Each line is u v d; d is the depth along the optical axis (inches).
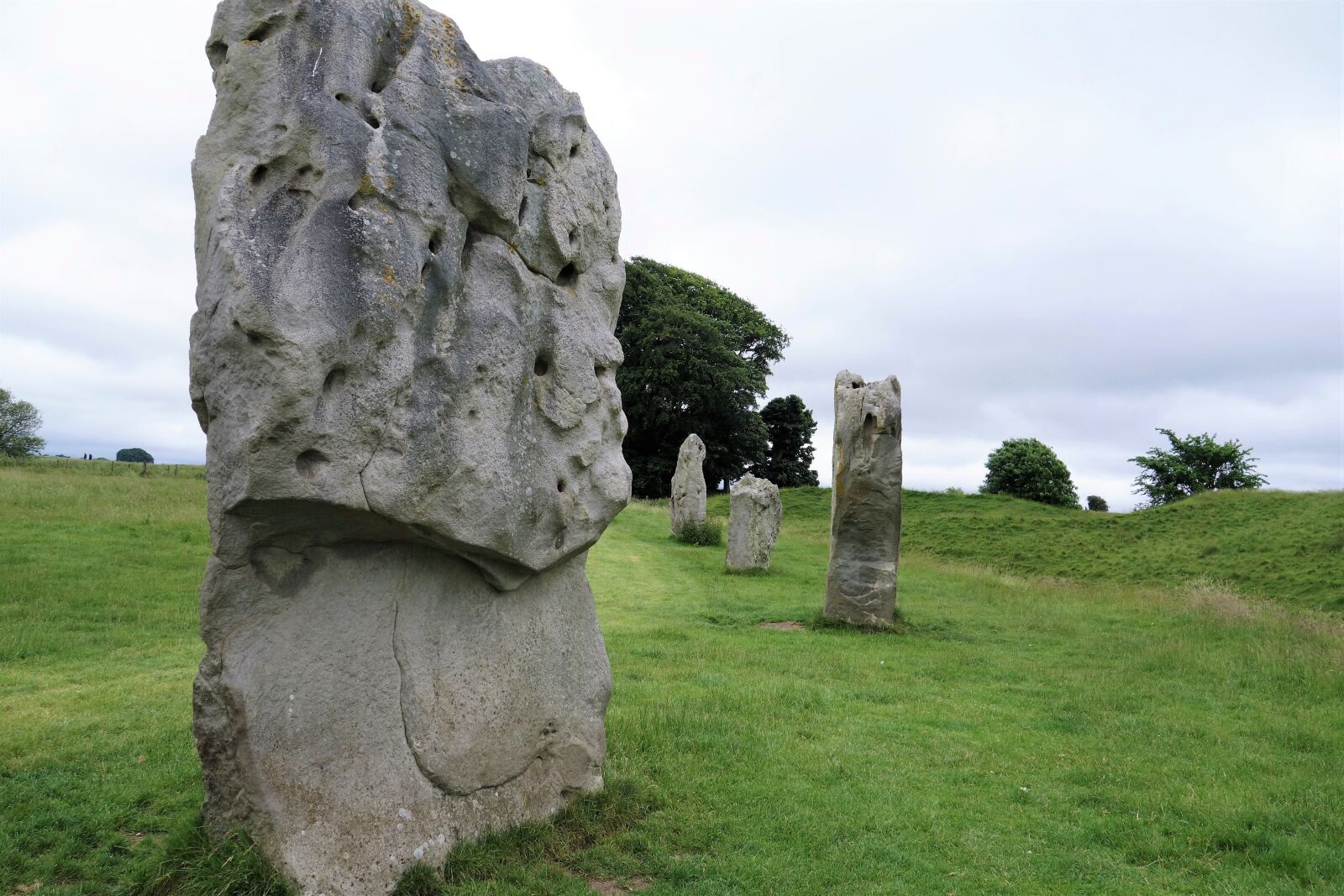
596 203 230.7
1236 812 247.1
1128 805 254.4
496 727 201.2
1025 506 1392.7
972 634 535.5
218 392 155.9
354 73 173.9
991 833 232.2
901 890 197.0
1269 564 823.1
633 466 1881.2
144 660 360.5
